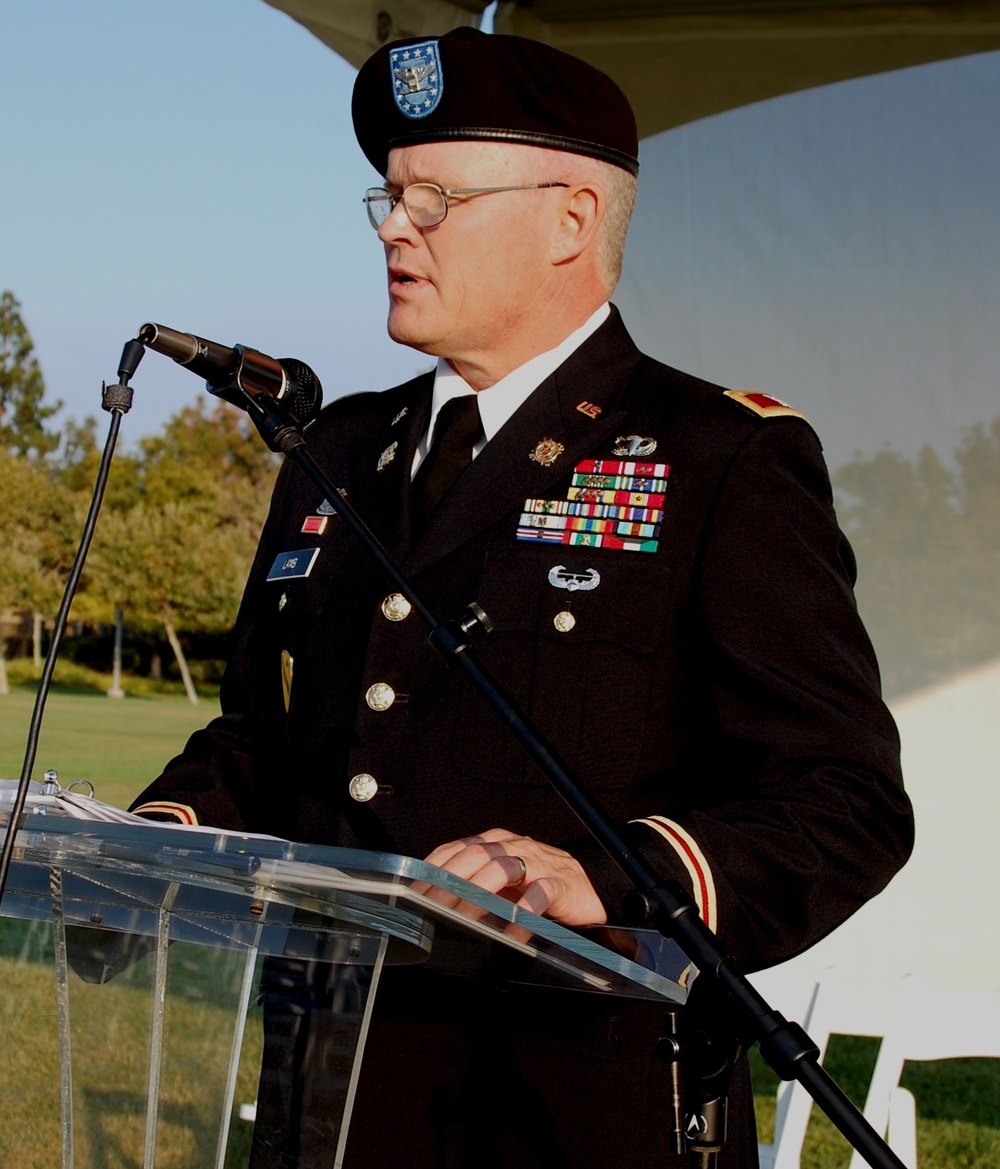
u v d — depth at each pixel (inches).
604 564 94.1
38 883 72.8
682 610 92.9
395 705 94.1
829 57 187.0
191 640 1175.6
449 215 96.2
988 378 185.5
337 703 97.2
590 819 71.2
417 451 105.7
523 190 97.3
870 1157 62.6
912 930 188.4
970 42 183.5
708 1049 68.6
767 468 94.7
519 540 96.3
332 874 60.5
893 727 90.4
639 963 74.7
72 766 718.5
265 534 114.0
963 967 186.7
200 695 1155.3
